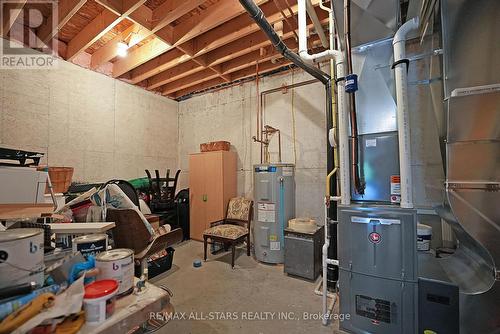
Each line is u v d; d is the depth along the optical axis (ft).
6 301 2.10
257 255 10.19
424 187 6.91
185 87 13.85
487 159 4.40
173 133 15.55
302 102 11.22
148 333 3.62
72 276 2.62
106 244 3.69
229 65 11.64
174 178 14.16
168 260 9.28
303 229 8.68
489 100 4.30
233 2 7.54
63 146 10.18
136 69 12.44
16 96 8.85
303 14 6.45
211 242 11.19
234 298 7.22
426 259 5.65
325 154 10.55
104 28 8.32
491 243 4.39
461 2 4.63
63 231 4.50
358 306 5.32
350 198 5.92
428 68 6.40
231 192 12.86
